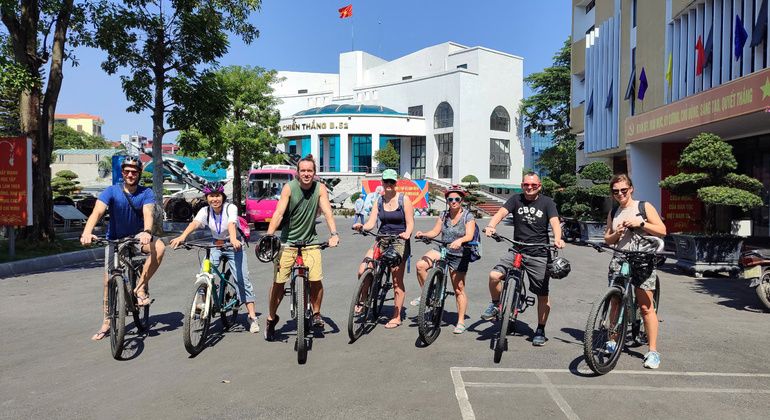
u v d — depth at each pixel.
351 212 39.66
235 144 28.52
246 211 25.80
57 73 14.95
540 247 5.93
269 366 5.29
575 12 28.95
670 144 18.95
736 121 12.96
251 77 29.45
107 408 4.27
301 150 56.06
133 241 5.70
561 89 42.28
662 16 18.36
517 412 4.19
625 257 5.34
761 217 16.36
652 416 4.13
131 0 16.41
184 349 5.86
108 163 72.38
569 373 5.11
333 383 4.82
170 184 49.12
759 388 4.73
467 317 7.46
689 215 18.77
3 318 7.37
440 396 4.51
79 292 9.31
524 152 58.56
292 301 5.77
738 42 14.12
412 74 59.81
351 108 56.22
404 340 6.23
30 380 4.91
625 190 5.44
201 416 4.11
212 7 17.19
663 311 7.95
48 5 14.48
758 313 7.83
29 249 13.73
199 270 11.95
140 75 16.83
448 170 54.22
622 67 21.72
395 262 6.50
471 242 6.46
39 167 14.45
